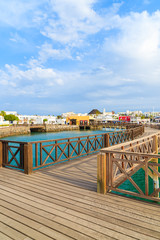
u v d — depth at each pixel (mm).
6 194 3287
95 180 4129
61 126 57906
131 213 2561
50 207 2762
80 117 65438
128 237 2010
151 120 81000
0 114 63719
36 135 41750
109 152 3289
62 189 3545
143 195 2961
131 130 14633
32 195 3238
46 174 4621
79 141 6766
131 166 4656
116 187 3287
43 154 15391
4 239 2000
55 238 1998
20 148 4879
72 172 4828
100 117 90938
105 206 2785
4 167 5352
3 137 36781
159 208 2717
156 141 7410
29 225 2266
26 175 4520
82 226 2232
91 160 6418
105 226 2229
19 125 50688
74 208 2721
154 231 2121
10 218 2447
